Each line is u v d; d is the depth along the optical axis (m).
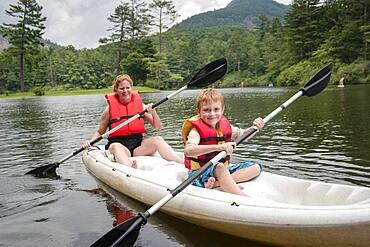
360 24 35.16
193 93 28.86
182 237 2.80
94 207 3.47
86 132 8.48
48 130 9.12
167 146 4.38
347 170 4.28
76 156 5.75
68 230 2.99
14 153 6.25
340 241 2.30
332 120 8.22
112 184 3.93
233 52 60.78
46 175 4.66
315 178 4.04
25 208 3.50
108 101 4.79
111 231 2.61
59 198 3.75
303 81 36.78
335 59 35.66
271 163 4.75
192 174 3.00
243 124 8.47
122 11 45.69
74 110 15.56
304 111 10.41
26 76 57.50
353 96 14.94
